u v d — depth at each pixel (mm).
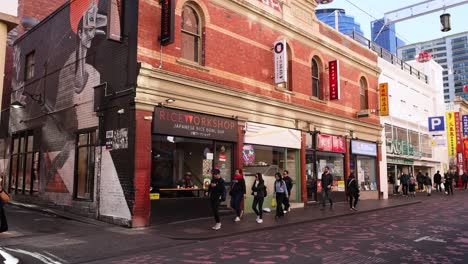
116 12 11836
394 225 11836
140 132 11320
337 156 20406
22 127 18109
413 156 29891
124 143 11562
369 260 7180
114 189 11766
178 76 12328
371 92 23781
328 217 13797
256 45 15742
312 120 18438
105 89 12531
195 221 12352
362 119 22422
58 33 15805
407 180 25891
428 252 7840
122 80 11883
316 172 18578
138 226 11039
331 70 19609
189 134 12578
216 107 13648
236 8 15016
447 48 129375
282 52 15930
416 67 35906
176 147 12562
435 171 34781
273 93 16281
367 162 23203
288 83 17516
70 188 13875
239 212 12641
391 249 8164
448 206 18203
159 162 12047
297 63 17938
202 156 13297
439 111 35906
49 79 16141
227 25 14570
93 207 12555
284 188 13742
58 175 14781
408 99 30016
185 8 13406
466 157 40156
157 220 11594
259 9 15891
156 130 11648
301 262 7082
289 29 17547
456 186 37281
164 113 11938
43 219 12445
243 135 14633
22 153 17953
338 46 20938
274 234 10422
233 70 14555
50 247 8414
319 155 19078
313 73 19453
